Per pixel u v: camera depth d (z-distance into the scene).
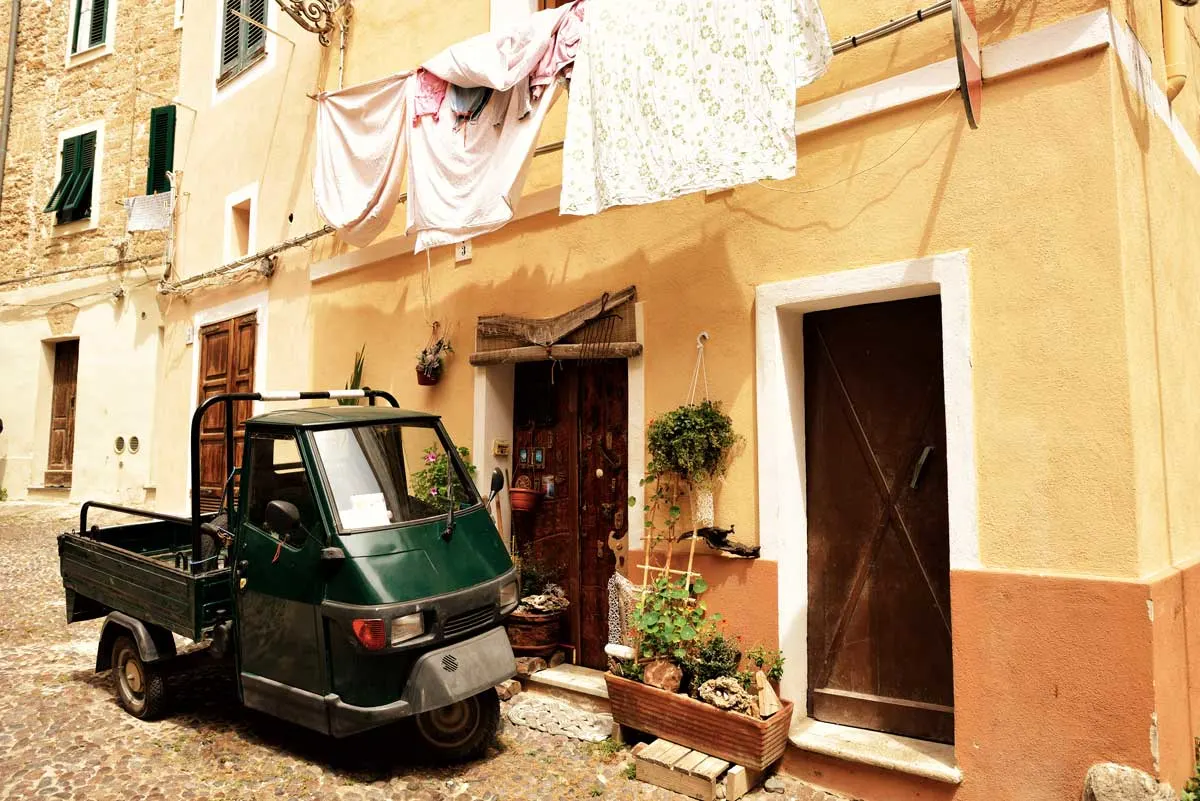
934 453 4.09
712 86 3.95
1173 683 3.32
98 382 13.23
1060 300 3.45
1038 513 3.45
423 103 5.36
